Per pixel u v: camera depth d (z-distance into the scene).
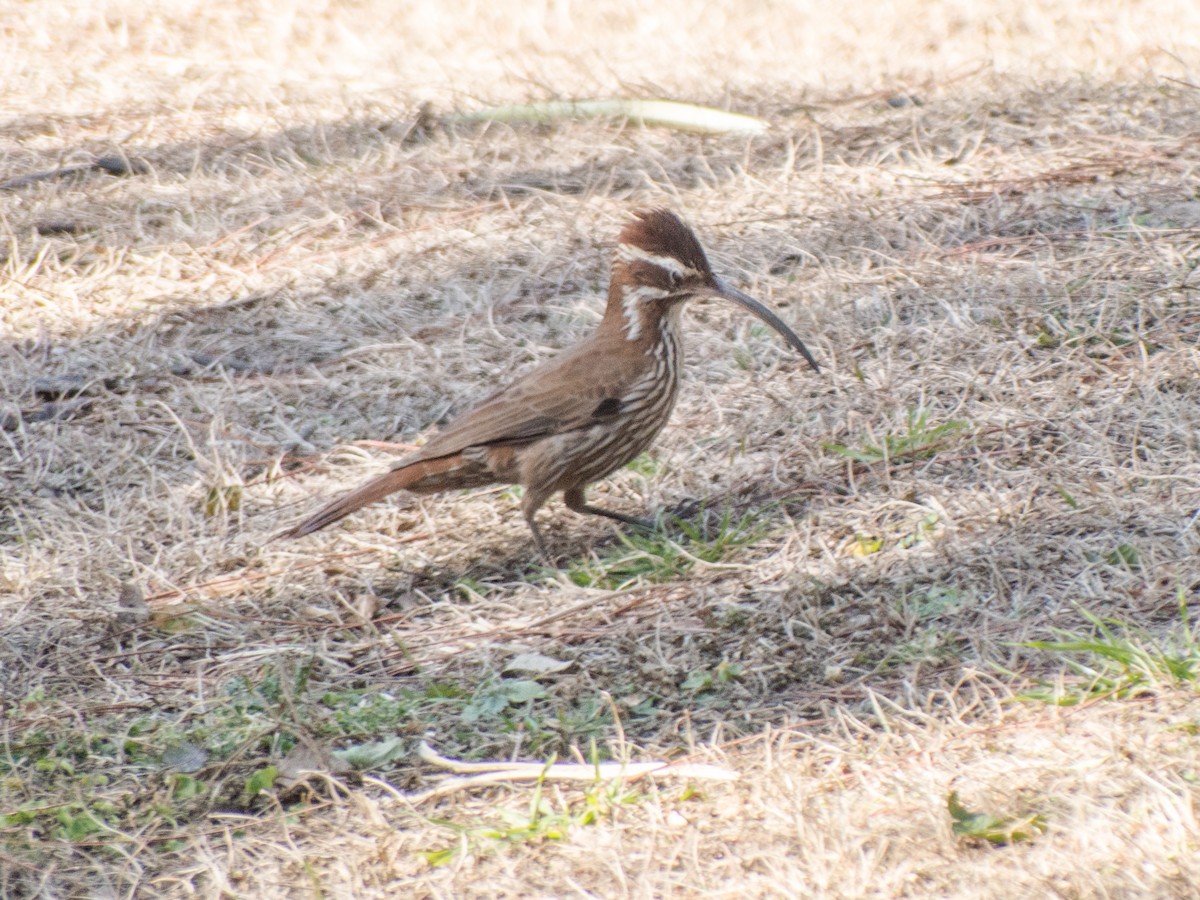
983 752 7.13
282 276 13.73
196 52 21.70
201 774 7.75
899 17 22.42
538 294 13.13
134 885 6.88
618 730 7.67
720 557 9.47
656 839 6.81
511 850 6.87
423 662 8.73
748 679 8.17
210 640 9.09
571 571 9.65
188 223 14.88
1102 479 9.51
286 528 10.34
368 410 11.73
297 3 24.02
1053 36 20.80
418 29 22.88
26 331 12.94
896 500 9.62
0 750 8.02
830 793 6.99
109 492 10.84
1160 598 8.20
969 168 14.54
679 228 9.91
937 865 6.36
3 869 7.02
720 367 11.70
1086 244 12.43
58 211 15.11
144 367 12.31
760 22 22.73
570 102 17.08
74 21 22.89
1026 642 7.80
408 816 7.27
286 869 6.94
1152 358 10.70
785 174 14.92
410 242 14.14
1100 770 6.82
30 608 9.47
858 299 12.29
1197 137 14.43
